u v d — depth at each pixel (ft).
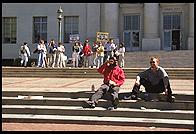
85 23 137.08
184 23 133.69
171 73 68.74
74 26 137.59
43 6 138.62
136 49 136.56
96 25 135.95
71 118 32.71
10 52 139.33
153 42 131.85
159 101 35.06
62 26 137.39
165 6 134.41
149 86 36.17
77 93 37.86
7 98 36.99
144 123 31.24
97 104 35.37
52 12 138.00
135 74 69.10
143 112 33.01
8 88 42.98
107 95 36.14
